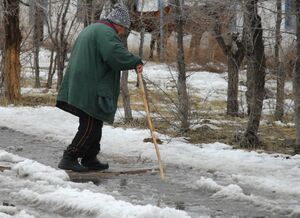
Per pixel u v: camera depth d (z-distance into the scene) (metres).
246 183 15.61
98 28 16.16
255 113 21.42
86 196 13.10
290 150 20.98
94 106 16.14
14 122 25.86
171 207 13.12
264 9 20.88
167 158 19.02
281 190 14.78
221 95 39.00
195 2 22.98
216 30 25.75
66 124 25.77
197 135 23.61
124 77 26.61
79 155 16.58
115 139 22.14
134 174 16.81
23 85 42.78
